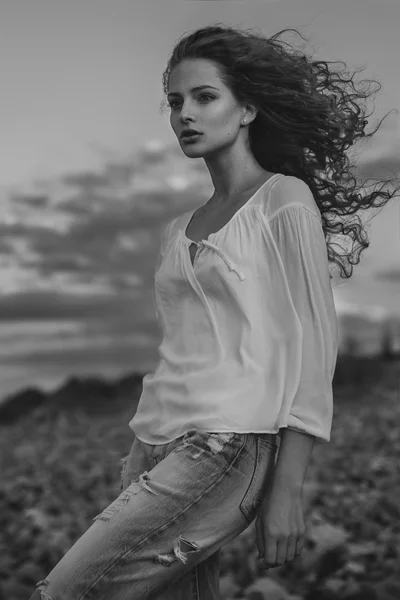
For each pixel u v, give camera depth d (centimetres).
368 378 1338
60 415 1190
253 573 468
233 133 287
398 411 1111
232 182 290
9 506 653
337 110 308
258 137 303
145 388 289
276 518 254
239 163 290
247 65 285
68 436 1047
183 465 260
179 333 281
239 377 266
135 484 263
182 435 267
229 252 272
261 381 265
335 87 319
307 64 301
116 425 1120
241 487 262
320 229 272
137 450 297
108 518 257
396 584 413
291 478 258
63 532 564
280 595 422
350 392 1304
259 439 265
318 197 317
